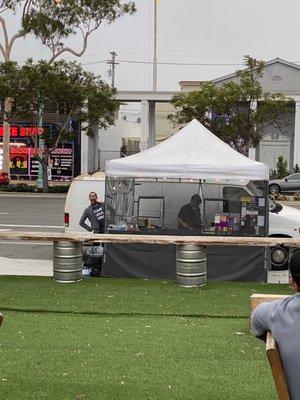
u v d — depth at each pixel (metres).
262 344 7.43
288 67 46.28
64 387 5.78
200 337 7.78
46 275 12.87
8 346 7.23
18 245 17.91
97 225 14.26
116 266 12.55
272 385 5.94
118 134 58.75
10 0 39.38
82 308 9.59
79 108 36.72
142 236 12.20
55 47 40.53
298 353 3.39
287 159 46.94
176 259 11.91
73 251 11.80
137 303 10.00
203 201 13.99
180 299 10.35
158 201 14.73
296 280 3.53
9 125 44.00
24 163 48.22
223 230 13.30
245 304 10.02
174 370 6.39
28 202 32.34
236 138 37.28
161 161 13.34
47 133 38.25
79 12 39.00
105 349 7.15
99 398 5.50
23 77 35.34
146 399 5.50
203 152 13.70
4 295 10.52
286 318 3.46
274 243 11.59
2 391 5.64
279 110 37.91
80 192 15.77
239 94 36.25
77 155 47.72
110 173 13.47
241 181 13.51
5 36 41.50
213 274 12.27
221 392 5.72
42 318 8.89
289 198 35.59
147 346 7.31
